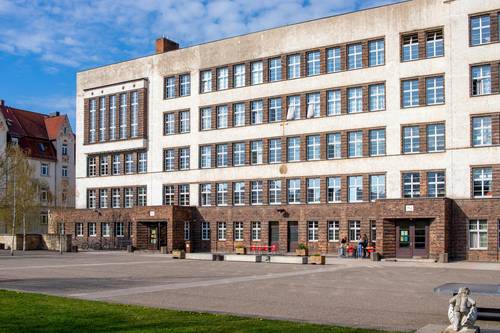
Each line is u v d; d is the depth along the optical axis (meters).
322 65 56.09
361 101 53.94
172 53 67.12
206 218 62.88
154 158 67.94
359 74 53.91
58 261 45.44
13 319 15.46
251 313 17.31
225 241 61.47
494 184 47.03
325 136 55.56
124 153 70.81
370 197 52.81
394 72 52.12
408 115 51.25
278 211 57.56
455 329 13.59
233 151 61.88
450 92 49.38
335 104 55.50
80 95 75.19
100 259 48.66
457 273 34.12
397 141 51.69
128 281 27.94
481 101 48.03
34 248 67.81
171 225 61.28
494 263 44.28
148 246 65.31
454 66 49.28
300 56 57.59
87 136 73.69
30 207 73.31
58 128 98.25
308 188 56.47
